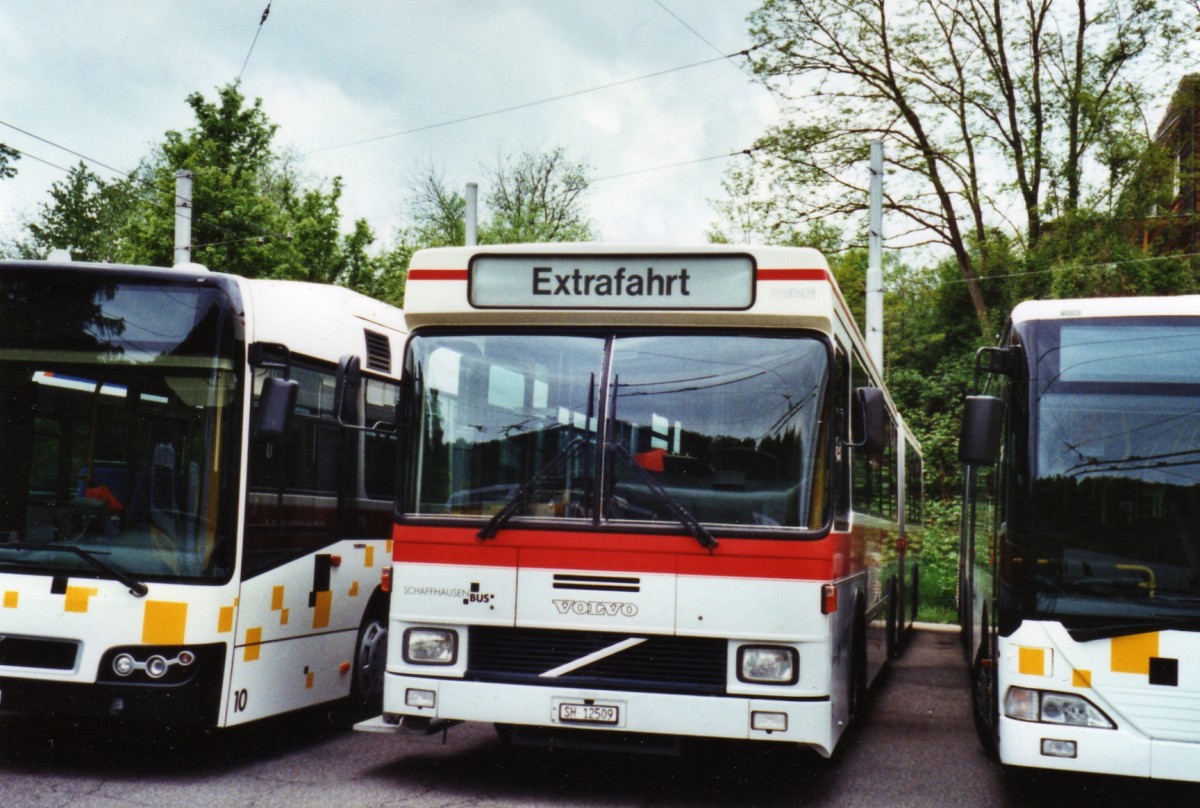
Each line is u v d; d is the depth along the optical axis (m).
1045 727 6.60
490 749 8.61
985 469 9.81
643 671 6.82
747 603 6.75
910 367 36.00
